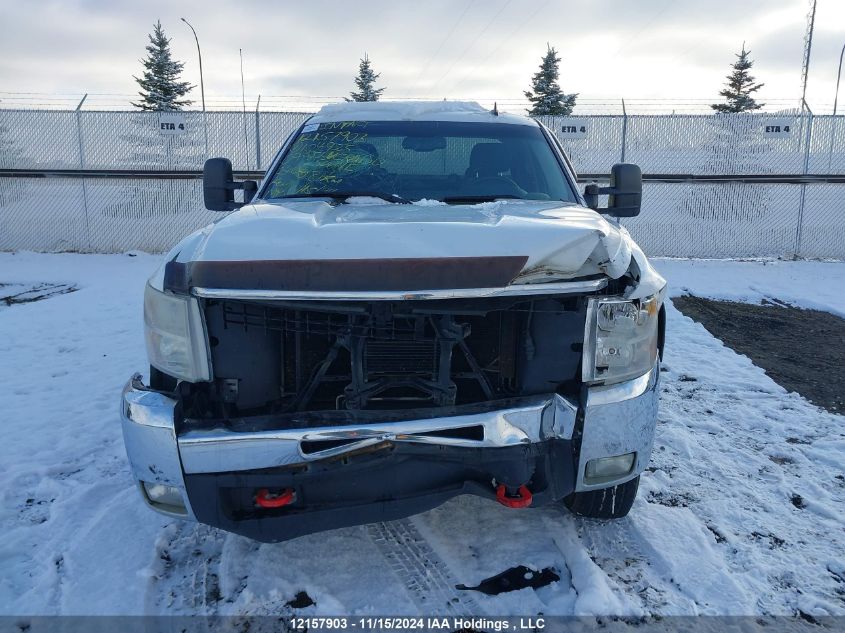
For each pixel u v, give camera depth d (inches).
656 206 484.7
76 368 231.5
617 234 102.3
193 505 91.3
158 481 91.4
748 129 471.5
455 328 98.1
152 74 1596.9
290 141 159.8
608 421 95.8
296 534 94.0
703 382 211.6
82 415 185.3
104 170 497.0
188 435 89.6
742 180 474.9
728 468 146.9
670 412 183.5
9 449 161.9
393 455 90.1
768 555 113.2
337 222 102.9
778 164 472.1
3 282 407.2
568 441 95.5
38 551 117.0
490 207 122.1
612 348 96.0
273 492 92.5
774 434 168.1
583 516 121.2
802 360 240.5
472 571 107.4
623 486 113.3
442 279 85.5
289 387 105.5
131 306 330.0
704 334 274.4
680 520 122.0
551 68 1462.8
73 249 509.0
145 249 508.7
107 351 252.7
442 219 104.9
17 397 201.0
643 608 98.7
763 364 233.8
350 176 143.0
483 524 120.8
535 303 98.8
